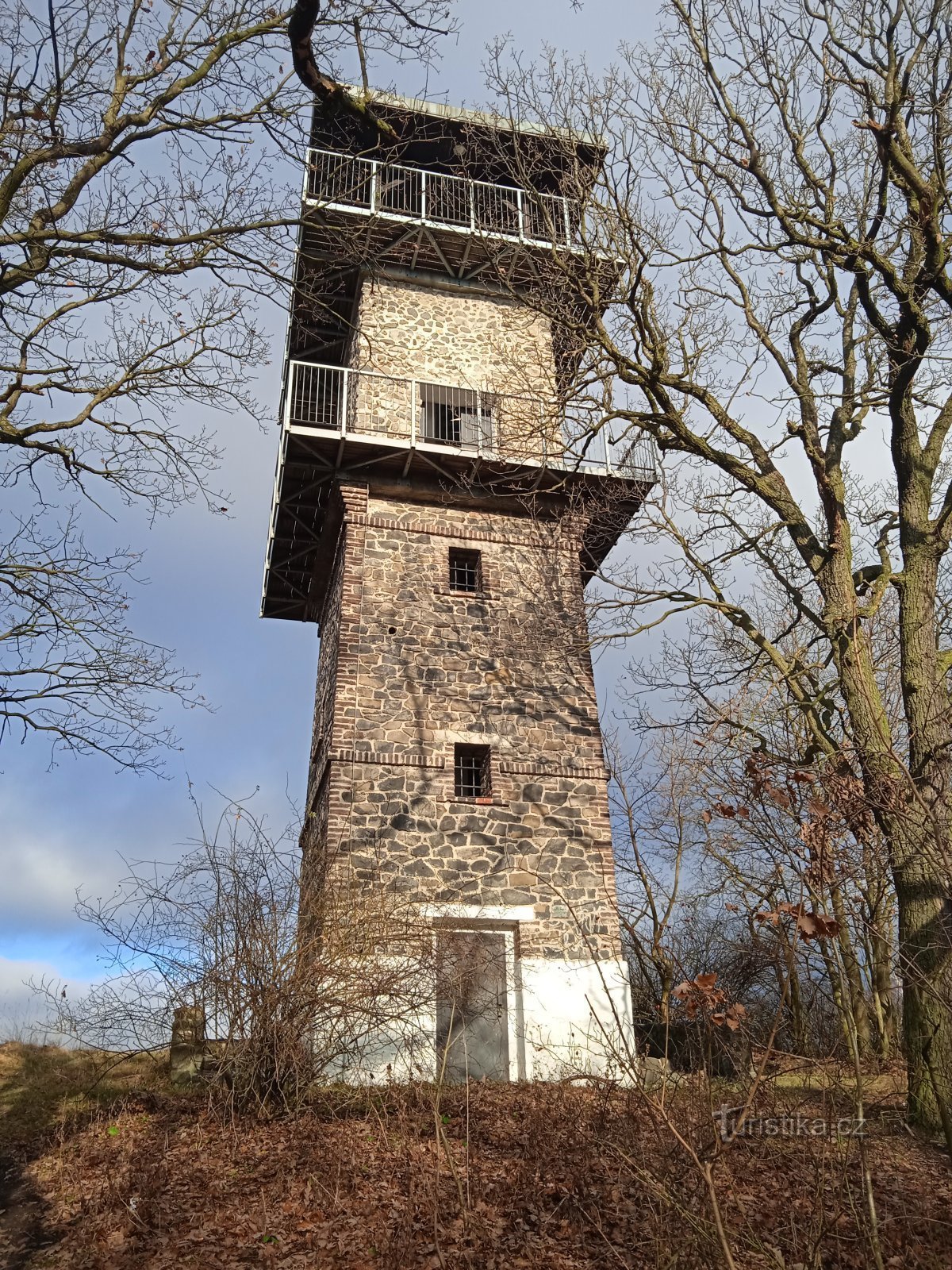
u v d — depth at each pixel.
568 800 14.13
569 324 12.80
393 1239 6.47
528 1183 7.37
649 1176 5.44
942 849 6.43
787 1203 6.10
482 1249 6.43
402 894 12.15
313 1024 9.64
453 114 17.41
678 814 7.45
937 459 11.34
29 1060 11.20
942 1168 7.48
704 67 12.73
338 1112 9.53
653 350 12.15
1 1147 8.59
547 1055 12.18
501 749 14.19
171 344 9.02
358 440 14.86
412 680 14.28
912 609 10.59
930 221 10.23
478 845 13.45
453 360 17.23
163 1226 6.94
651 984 11.15
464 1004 11.60
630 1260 6.01
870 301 11.30
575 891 13.54
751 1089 4.82
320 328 18.05
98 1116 9.24
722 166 12.84
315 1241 6.69
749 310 12.96
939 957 8.46
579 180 13.33
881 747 9.41
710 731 8.00
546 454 14.22
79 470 8.98
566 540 16.03
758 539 12.27
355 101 7.93
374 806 13.27
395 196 17.62
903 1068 9.95
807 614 12.13
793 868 4.54
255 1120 9.15
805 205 12.48
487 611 15.17
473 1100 9.77
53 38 6.93
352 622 14.45
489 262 17.41
